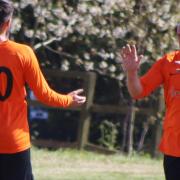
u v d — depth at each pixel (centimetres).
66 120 4428
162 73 1580
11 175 1486
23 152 1488
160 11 3828
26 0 3478
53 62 4178
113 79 4328
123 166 3253
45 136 4381
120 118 4234
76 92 1570
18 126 1484
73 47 4053
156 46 3888
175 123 1531
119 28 3772
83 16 3644
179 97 1539
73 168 3080
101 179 2725
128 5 3728
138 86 1550
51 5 3578
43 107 4003
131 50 1536
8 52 1498
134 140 4212
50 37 3812
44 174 2833
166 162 1548
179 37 1586
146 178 2811
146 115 3972
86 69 3941
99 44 3947
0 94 1485
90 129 4275
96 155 3597
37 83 1512
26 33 3603
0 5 1492
